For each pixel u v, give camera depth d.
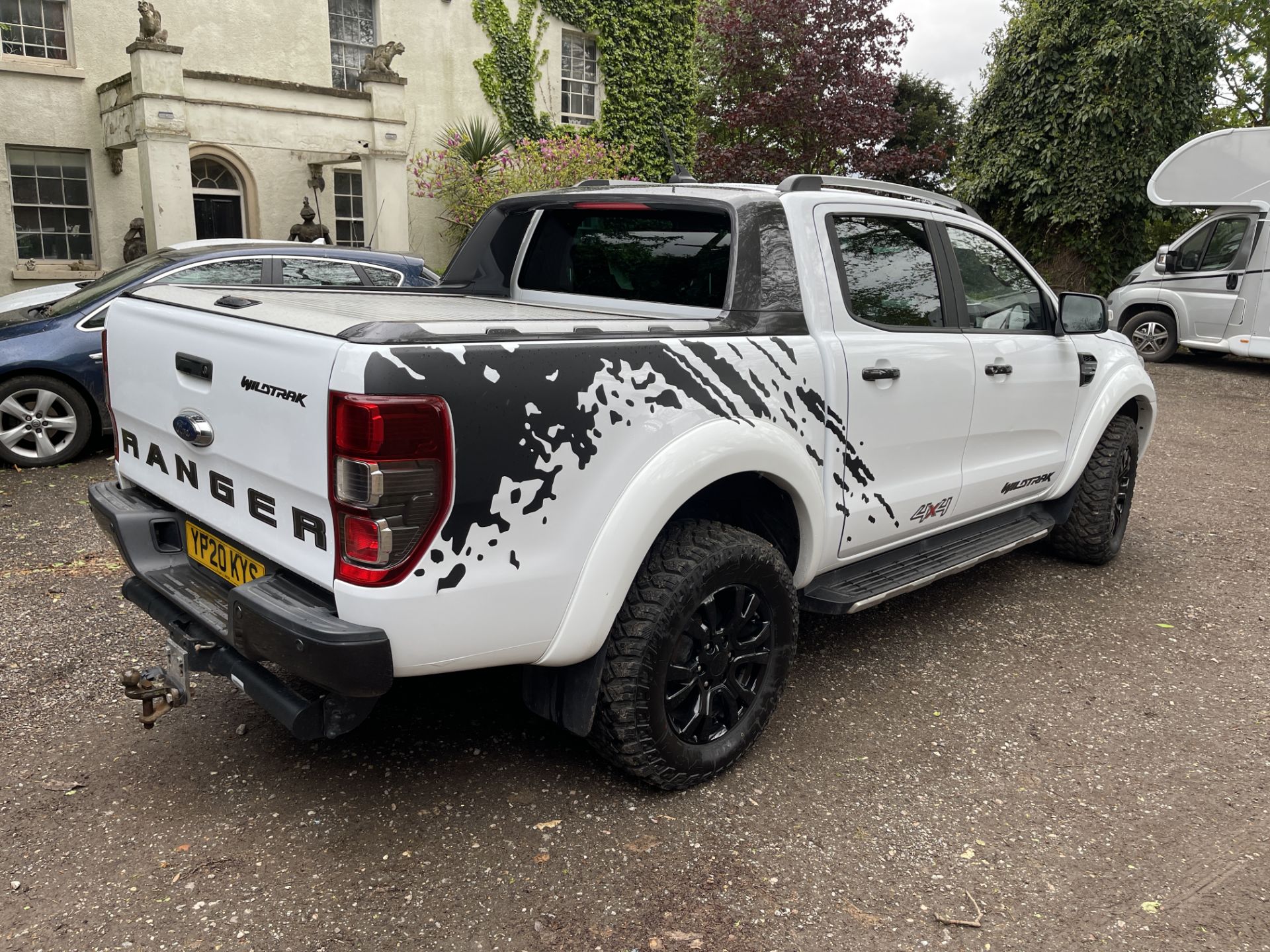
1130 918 2.36
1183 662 3.94
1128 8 15.26
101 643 3.67
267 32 13.05
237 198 13.55
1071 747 3.21
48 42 11.57
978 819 2.77
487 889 2.37
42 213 11.84
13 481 6.02
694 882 2.43
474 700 3.35
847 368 3.10
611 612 2.47
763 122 19.75
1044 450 4.39
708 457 2.58
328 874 2.39
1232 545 5.62
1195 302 12.98
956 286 3.74
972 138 17.61
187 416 2.56
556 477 2.30
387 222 12.61
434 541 2.13
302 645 2.11
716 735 2.89
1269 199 12.18
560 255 3.61
